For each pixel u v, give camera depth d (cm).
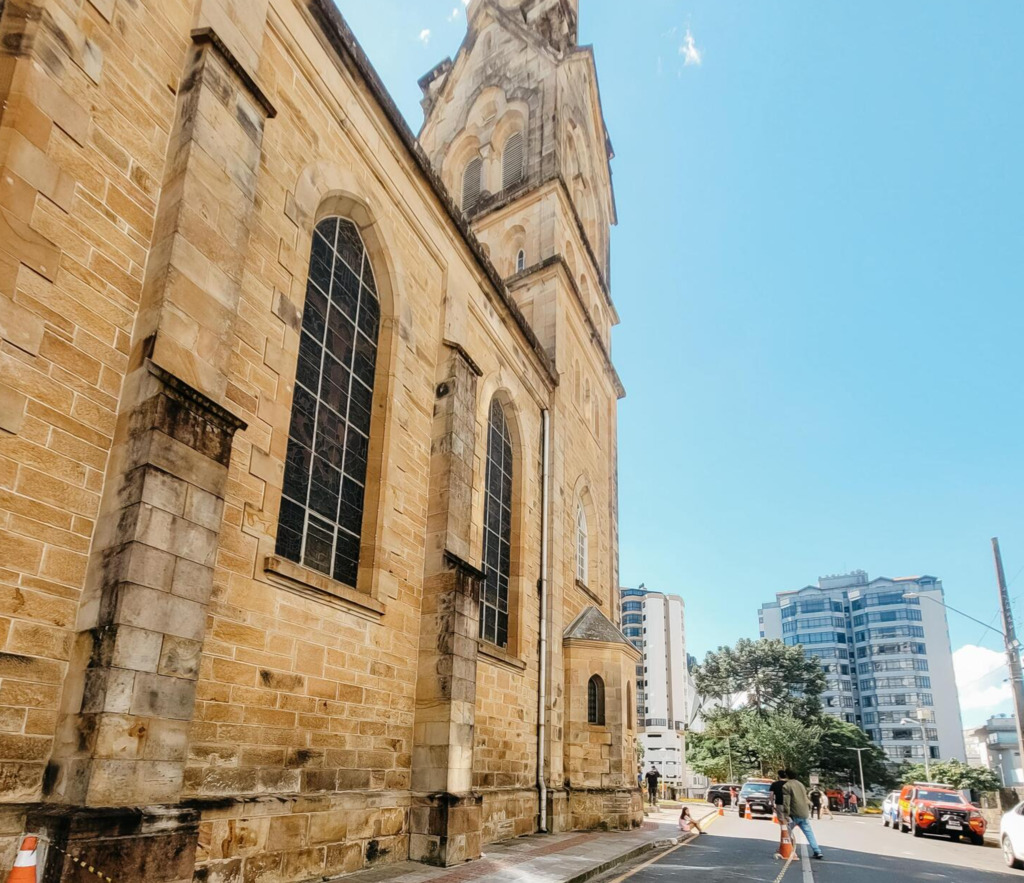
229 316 812
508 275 2503
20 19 671
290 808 866
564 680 2002
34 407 627
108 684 603
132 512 655
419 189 1407
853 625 13662
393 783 1115
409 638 1216
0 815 562
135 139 767
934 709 12456
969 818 2358
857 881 1230
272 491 910
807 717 7594
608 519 2722
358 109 1212
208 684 778
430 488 1338
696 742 8025
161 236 765
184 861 643
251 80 895
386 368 1249
